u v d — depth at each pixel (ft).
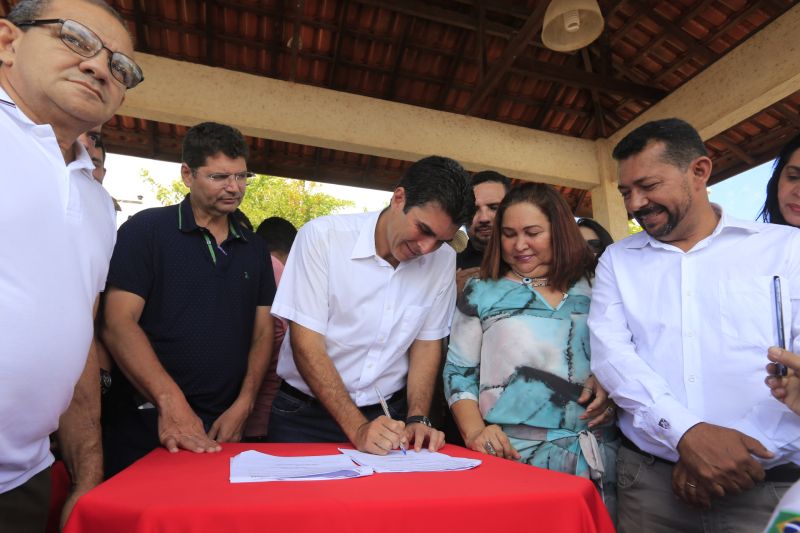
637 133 4.92
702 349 4.69
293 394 5.90
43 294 3.47
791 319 4.50
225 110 15.44
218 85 15.56
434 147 17.28
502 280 5.71
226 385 6.04
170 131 17.35
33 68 3.63
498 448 4.72
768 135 17.40
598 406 4.93
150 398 5.26
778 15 14.28
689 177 4.78
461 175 5.06
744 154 18.11
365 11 15.55
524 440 5.04
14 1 13.78
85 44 3.67
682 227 4.88
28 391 3.44
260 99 15.83
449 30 16.37
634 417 4.64
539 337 5.22
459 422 5.29
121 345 5.50
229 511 2.60
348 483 3.18
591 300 5.50
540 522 3.02
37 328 3.42
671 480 4.66
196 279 6.04
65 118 3.81
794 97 16.03
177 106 15.08
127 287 5.72
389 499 2.81
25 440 3.66
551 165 18.65
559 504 3.06
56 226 3.62
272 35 15.81
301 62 16.58
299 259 5.63
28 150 3.54
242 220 7.33
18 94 3.71
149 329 5.90
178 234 6.13
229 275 6.26
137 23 15.03
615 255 5.44
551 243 5.53
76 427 4.60
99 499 2.75
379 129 16.78
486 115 18.93
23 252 3.37
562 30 12.51
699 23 15.81
